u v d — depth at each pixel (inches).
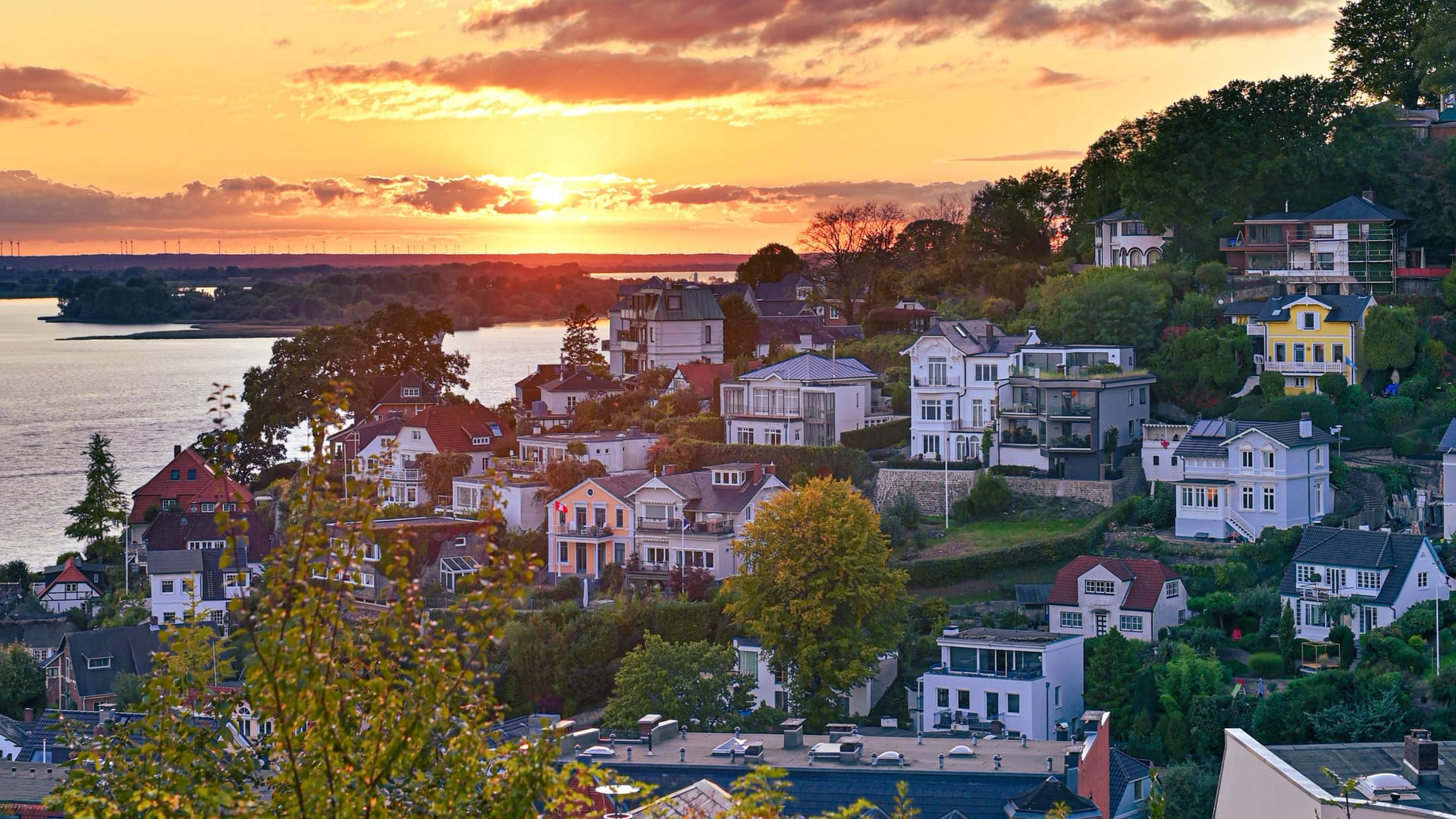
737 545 4411.9
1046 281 6633.9
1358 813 1899.6
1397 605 4158.5
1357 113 6476.4
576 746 3129.9
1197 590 4564.5
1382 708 3737.7
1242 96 6545.3
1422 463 5157.5
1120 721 3976.4
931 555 4972.9
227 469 1438.2
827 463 5615.2
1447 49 6717.5
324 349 7406.5
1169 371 5669.3
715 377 6702.8
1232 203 6402.6
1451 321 5684.1
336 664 1310.3
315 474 1352.1
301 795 1254.9
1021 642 4114.2
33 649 5546.3
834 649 4266.7
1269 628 4264.3
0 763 3053.6
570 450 5925.2
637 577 5132.9
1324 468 4901.6
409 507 5964.6
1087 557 4515.3
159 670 1437.0
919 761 2938.0
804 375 6018.7
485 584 1348.4
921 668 4424.2
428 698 1288.1
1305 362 5526.6
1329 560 4306.1
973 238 7691.9
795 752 3095.5
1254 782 2206.0
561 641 4532.5
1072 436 5364.2
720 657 4158.5
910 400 6048.2
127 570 6451.8
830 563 4281.5
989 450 5492.1
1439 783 2087.8
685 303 7436.0
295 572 1311.5
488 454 6338.6
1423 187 6250.0
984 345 5718.5
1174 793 3511.3
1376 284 6023.6
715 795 2113.7
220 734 1360.7
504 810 1299.2
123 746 1397.6
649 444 6067.9
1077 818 2687.0
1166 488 5054.1
